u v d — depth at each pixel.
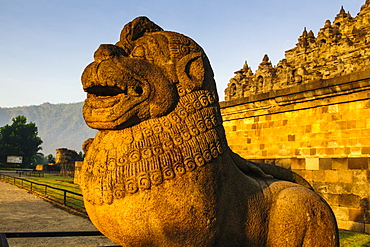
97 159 3.08
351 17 29.16
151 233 2.93
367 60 21.77
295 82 25.38
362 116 8.84
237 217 3.29
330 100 9.48
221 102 12.94
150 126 3.05
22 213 12.52
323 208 3.53
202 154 3.06
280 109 10.86
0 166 63.47
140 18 3.39
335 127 9.43
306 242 3.42
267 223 3.50
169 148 2.99
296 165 10.33
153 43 3.22
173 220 2.90
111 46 3.10
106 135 3.16
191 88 3.20
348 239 7.51
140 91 3.04
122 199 2.90
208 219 3.00
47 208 13.97
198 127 3.13
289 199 3.48
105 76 2.94
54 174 44.25
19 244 8.11
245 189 3.42
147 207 2.88
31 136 72.62
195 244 3.01
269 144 11.29
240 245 3.40
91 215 3.17
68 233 4.61
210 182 3.04
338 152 9.30
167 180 2.91
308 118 10.16
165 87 3.08
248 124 12.11
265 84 29.42
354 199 8.81
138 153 2.96
